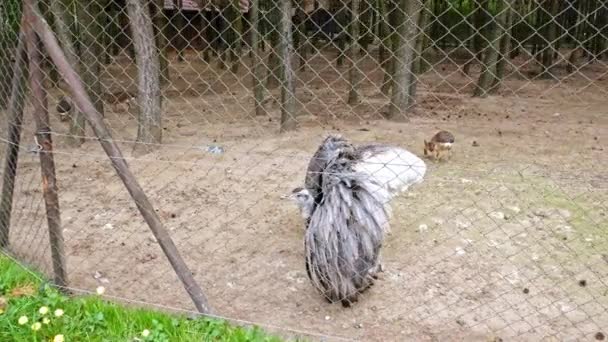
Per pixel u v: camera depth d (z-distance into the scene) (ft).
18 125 12.26
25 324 10.26
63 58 10.17
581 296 11.96
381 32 33.83
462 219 15.80
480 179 19.06
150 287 12.46
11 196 13.07
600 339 10.51
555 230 15.06
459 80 38.99
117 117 29.12
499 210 16.38
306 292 12.37
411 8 24.17
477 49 40.16
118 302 11.23
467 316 11.35
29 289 11.53
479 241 14.51
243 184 18.93
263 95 29.48
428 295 12.13
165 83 36.88
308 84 37.01
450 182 18.62
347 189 11.53
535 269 13.08
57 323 10.33
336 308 11.71
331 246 11.31
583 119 28.48
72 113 23.07
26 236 14.37
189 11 42.24
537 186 18.42
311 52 44.29
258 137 25.21
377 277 12.50
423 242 14.48
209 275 13.08
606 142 24.00
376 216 11.56
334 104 31.81
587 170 20.24
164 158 21.71
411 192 17.69
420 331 10.89
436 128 26.55
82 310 10.76
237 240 14.89
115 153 10.14
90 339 10.03
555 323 11.07
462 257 13.70
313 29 36.40
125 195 18.02
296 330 10.57
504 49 34.96
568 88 37.29
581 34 39.81
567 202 16.98
